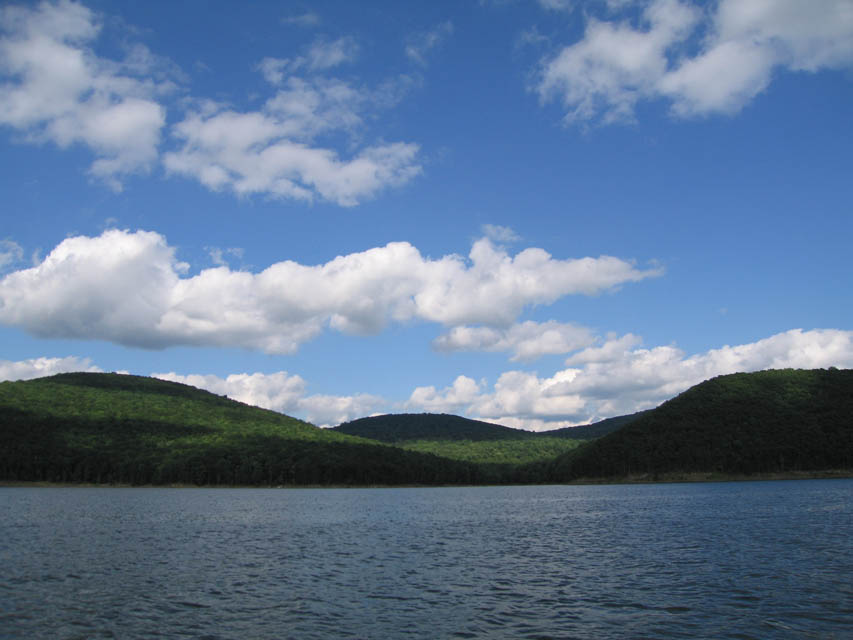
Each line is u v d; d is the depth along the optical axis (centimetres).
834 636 3061
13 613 3538
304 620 3434
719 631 3167
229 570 5019
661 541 6738
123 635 3127
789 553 5612
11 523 8638
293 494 18962
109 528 8156
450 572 4966
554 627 3278
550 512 11288
